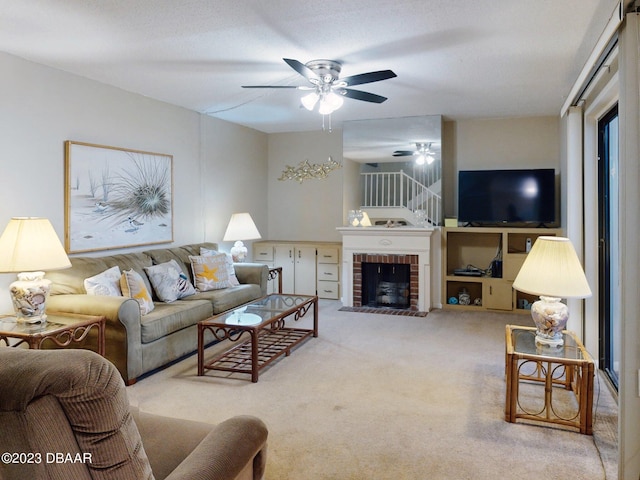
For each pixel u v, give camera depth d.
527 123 6.07
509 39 3.27
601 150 3.88
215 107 5.45
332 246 6.51
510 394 2.79
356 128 6.32
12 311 3.58
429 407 3.01
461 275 6.09
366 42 3.32
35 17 2.89
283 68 3.94
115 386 0.99
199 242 5.79
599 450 2.47
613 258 3.72
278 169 7.33
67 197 4.01
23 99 3.65
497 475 2.24
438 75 4.13
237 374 3.66
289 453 2.45
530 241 6.03
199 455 1.39
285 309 4.23
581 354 2.75
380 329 5.01
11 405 0.90
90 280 3.69
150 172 4.93
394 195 6.24
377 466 2.32
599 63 2.96
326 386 3.38
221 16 2.88
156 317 3.73
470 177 6.07
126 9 2.78
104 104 4.38
